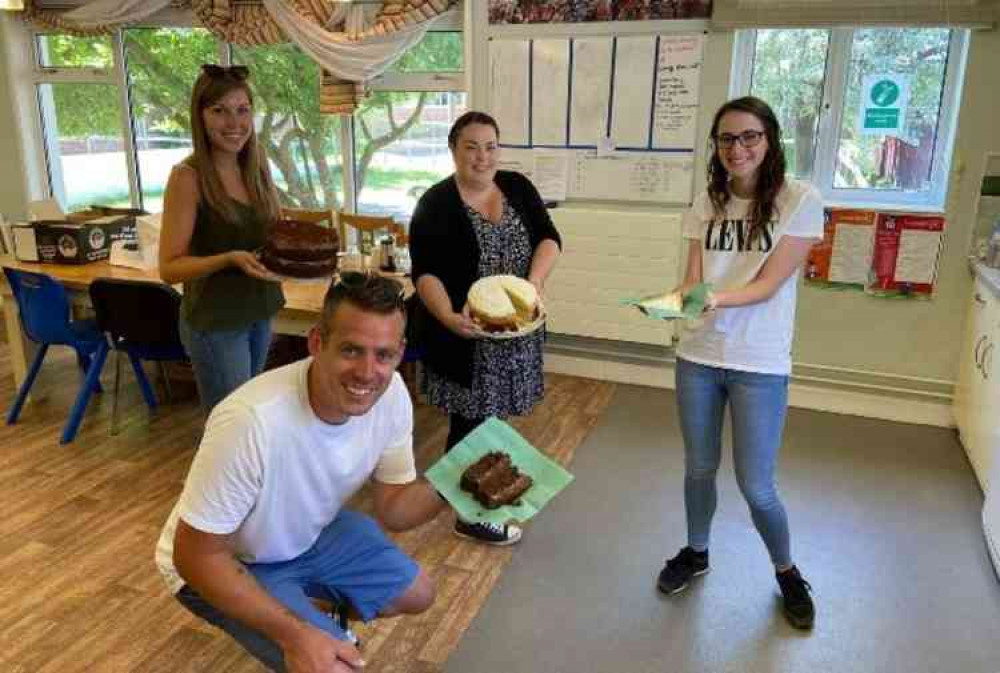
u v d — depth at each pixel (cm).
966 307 354
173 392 397
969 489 304
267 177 249
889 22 333
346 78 429
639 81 386
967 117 336
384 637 217
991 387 290
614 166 402
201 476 138
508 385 247
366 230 418
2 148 540
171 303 312
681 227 391
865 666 207
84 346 343
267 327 267
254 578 150
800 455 334
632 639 218
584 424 368
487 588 241
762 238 202
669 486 307
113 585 238
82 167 546
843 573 248
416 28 413
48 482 303
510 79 411
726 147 197
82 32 492
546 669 206
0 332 486
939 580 245
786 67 371
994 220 341
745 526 276
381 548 178
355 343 134
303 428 143
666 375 417
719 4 356
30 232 370
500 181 246
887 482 310
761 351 206
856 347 378
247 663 205
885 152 367
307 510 154
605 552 261
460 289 239
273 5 432
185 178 230
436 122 452
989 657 211
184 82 504
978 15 320
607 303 416
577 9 390
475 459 161
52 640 213
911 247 357
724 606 232
